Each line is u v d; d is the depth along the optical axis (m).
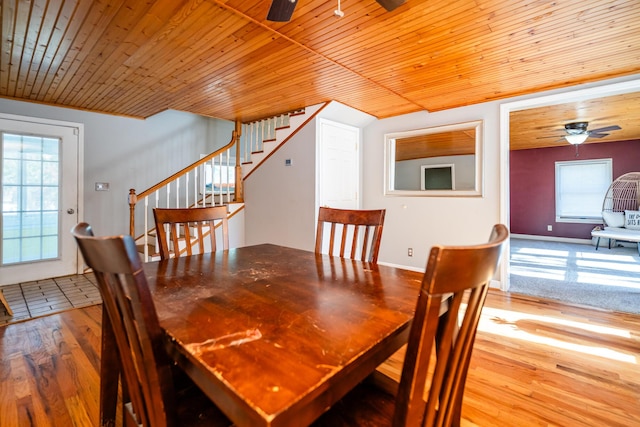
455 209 3.82
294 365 0.67
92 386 1.73
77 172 4.18
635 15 1.90
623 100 3.65
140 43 2.33
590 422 1.48
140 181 4.86
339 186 4.29
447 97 3.54
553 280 3.89
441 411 0.72
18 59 2.63
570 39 2.20
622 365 1.97
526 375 1.86
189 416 0.92
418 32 2.13
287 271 1.48
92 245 0.68
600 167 6.55
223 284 1.27
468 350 0.77
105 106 4.13
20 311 2.83
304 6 1.84
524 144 6.82
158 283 1.28
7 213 3.62
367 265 1.61
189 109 4.25
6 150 3.61
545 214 7.23
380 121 4.51
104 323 1.31
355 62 2.64
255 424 0.56
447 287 0.58
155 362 0.73
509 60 2.56
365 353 0.73
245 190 4.86
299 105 4.01
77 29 2.14
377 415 0.94
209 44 2.34
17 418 1.48
